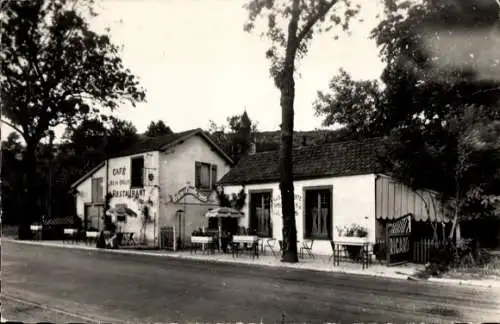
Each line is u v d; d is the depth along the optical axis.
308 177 20.91
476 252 16.05
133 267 15.64
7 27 18.38
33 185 32.72
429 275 13.62
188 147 28.23
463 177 16.88
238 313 8.55
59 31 19.69
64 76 21.95
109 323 7.80
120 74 24.09
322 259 18.66
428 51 21.83
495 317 8.32
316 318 8.18
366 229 18.70
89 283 12.04
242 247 22.36
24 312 8.60
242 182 24.03
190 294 10.46
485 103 21.30
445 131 16.95
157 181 26.31
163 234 25.33
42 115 24.42
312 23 18.05
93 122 29.38
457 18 21.25
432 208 20.38
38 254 20.33
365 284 12.09
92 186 31.86
